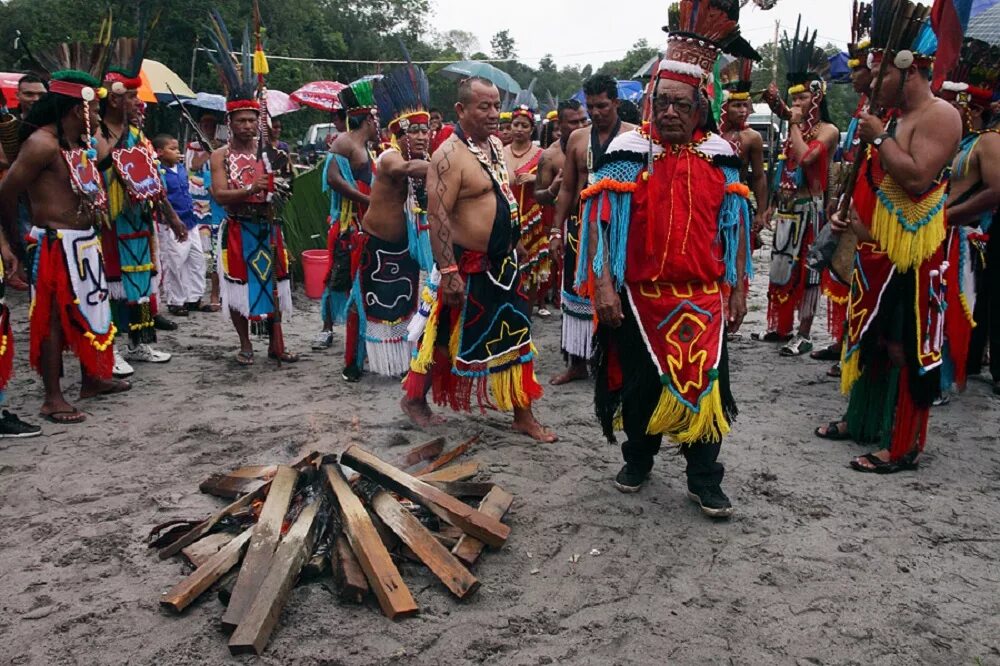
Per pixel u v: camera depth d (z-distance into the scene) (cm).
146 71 1424
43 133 469
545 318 814
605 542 344
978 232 525
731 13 327
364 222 542
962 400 540
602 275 350
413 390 478
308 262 903
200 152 1050
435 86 5156
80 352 498
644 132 350
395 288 543
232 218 602
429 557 309
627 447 389
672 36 339
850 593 306
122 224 602
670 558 331
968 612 294
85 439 460
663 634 280
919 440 420
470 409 480
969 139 456
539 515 369
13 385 572
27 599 298
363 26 5181
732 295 368
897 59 372
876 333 420
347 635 276
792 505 380
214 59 599
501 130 780
